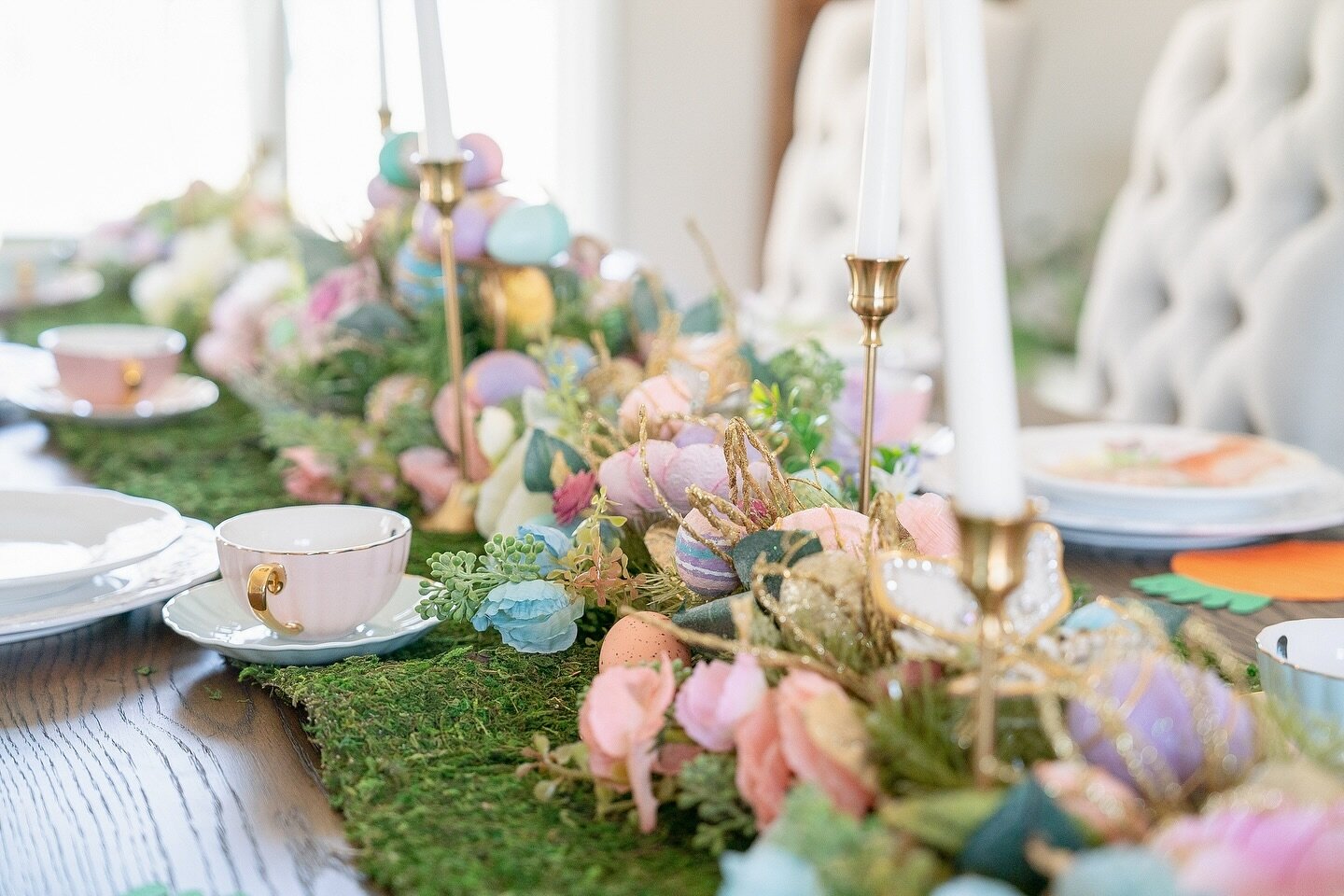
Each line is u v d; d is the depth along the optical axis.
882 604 0.42
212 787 0.54
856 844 0.33
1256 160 1.55
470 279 1.02
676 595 0.61
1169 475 1.00
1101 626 0.45
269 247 1.76
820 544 0.51
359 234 1.15
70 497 0.82
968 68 0.34
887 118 0.57
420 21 0.85
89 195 3.32
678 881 0.44
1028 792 0.34
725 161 3.55
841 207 2.26
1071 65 3.42
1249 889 0.30
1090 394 1.80
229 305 1.49
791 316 1.69
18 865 0.47
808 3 3.37
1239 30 1.61
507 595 0.60
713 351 0.89
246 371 1.33
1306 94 1.54
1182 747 0.39
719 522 0.56
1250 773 0.38
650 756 0.46
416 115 3.38
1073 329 3.33
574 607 0.62
